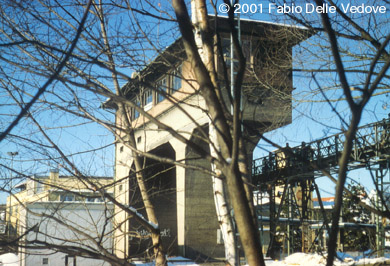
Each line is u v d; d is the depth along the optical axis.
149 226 6.47
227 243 5.39
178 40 5.98
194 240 30.88
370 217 20.78
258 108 9.94
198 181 31.48
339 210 2.70
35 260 23.08
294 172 20.11
